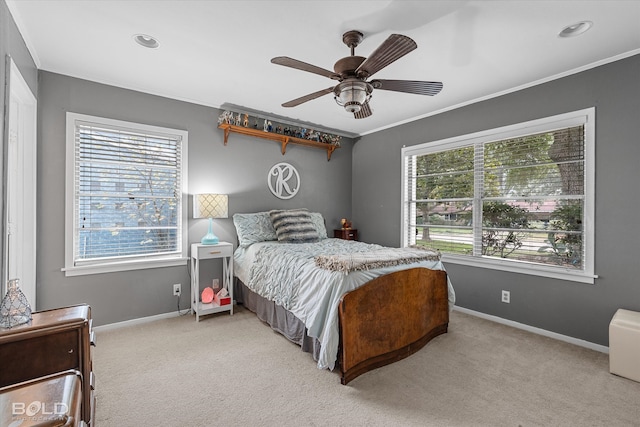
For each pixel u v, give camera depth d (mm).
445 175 3811
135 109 3180
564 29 2125
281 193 4297
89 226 2977
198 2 1861
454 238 3717
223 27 2119
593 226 2637
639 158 2412
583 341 2689
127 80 2980
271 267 2957
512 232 3205
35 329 1275
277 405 1868
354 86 2047
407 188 4266
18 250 2443
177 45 2355
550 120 2875
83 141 2938
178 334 2891
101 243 3041
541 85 2941
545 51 2416
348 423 1718
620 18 1991
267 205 4176
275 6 1895
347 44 2223
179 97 3430
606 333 2570
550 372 2256
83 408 1358
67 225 2820
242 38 2256
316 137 4469
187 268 3488
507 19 2010
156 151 3334
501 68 2705
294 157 4445
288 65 1930
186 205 3486
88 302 2938
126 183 3170
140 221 3246
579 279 2709
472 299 3510
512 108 3148
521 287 3100
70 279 2852
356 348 2152
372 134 4746
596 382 2125
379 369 2295
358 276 2219
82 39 2275
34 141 2551
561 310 2832
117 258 3111
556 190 2887
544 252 2973
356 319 2150
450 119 3703
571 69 2725
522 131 3076
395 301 2400
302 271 2539
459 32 2160
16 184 2389
